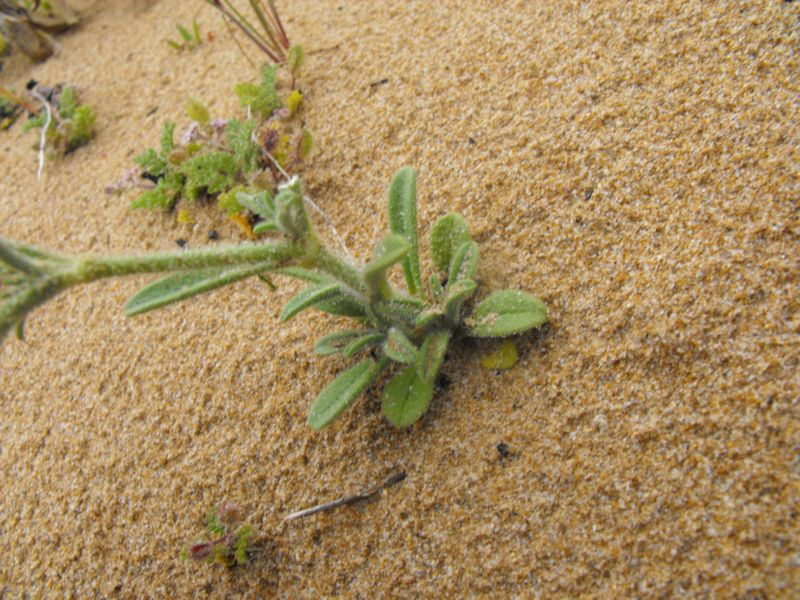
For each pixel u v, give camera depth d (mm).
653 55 156
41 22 271
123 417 167
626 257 137
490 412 135
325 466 143
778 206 129
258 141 192
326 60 205
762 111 139
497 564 123
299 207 113
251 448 150
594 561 116
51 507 163
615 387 127
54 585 154
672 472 117
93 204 211
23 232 213
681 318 126
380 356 146
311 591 134
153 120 223
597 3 170
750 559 107
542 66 169
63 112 235
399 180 146
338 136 186
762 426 114
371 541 134
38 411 178
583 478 123
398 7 208
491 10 188
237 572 141
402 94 185
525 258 146
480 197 158
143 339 177
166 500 152
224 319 171
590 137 152
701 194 136
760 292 123
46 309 195
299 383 154
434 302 142
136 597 146
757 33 147
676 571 111
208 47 238
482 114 170
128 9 279
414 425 141
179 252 111
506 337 139
